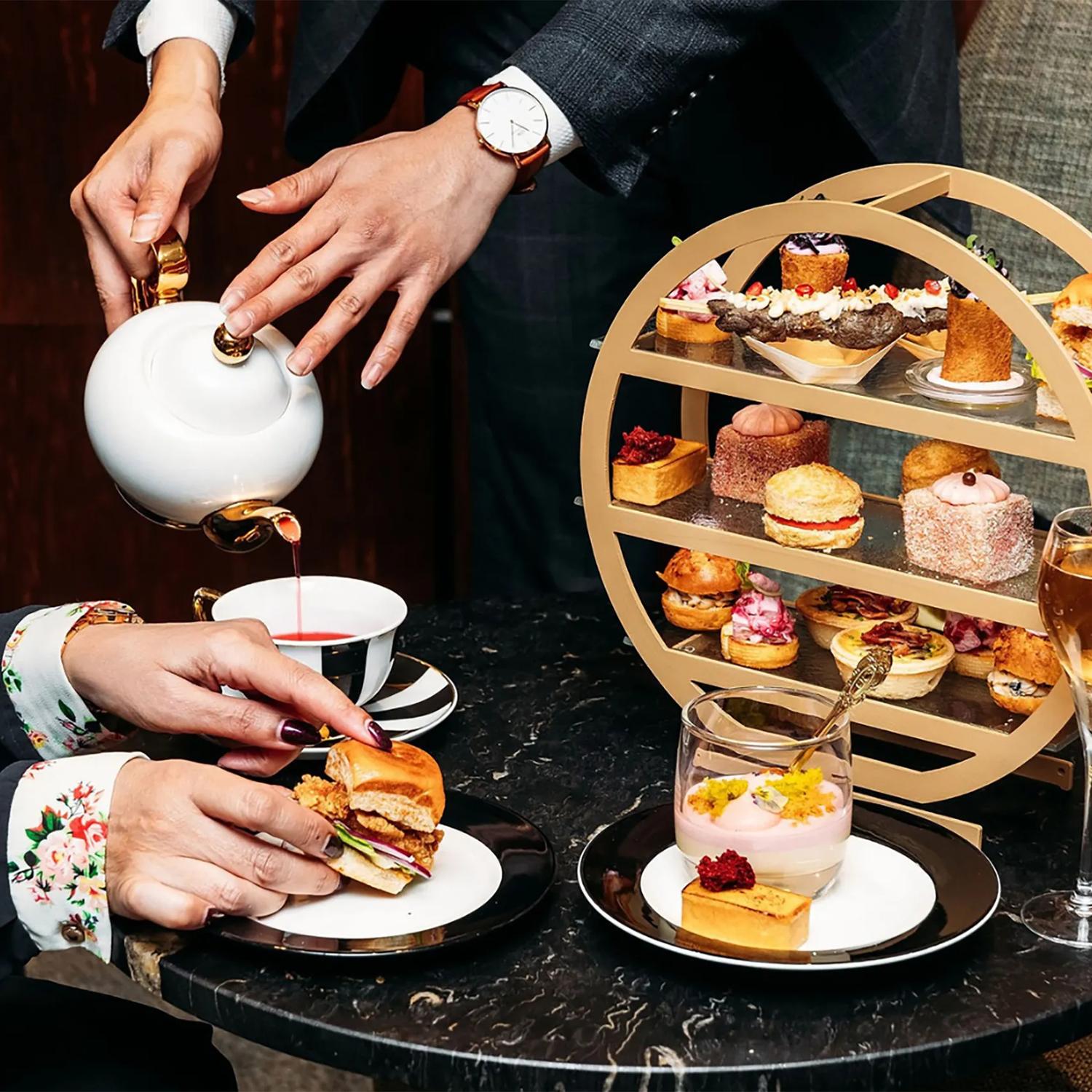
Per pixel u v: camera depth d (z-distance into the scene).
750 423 1.15
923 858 0.95
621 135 1.26
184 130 1.23
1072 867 0.99
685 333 1.15
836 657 1.10
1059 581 0.86
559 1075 0.77
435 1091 0.79
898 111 1.48
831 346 1.04
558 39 1.23
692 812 0.90
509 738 1.18
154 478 1.03
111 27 1.41
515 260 1.84
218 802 0.89
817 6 1.42
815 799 0.89
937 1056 0.79
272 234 2.41
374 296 1.13
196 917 0.88
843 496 1.07
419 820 0.91
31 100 2.29
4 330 2.37
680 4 1.23
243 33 1.44
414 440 2.60
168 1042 1.07
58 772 0.93
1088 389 0.95
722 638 1.15
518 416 1.93
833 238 1.20
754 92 1.63
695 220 1.76
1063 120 1.54
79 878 0.90
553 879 0.92
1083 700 0.89
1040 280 1.56
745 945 0.85
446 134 1.19
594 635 1.40
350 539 2.62
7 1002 1.08
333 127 1.72
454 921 0.88
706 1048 0.79
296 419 1.06
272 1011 0.82
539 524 1.99
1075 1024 0.83
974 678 1.11
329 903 0.91
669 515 1.14
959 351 1.04
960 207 1.50
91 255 1.28
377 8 1.55
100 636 1.02
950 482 1.03
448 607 1.47
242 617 1.20
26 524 2.46
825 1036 0.80
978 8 1.98
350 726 0.94
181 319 1.05
